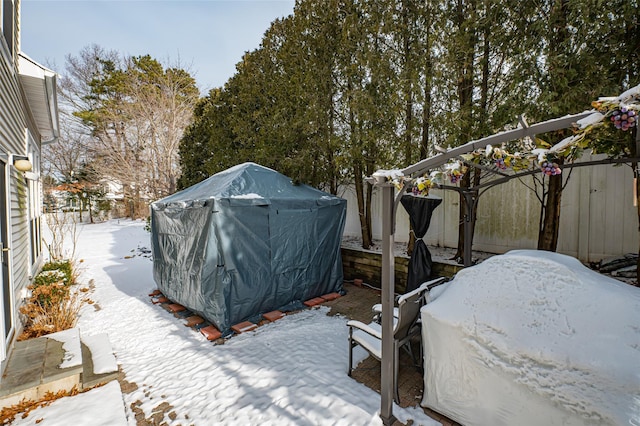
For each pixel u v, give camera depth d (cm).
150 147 1669
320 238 561
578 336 198
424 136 540
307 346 388
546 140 373
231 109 1018
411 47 517
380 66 531
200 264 452
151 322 478
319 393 294
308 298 550
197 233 460
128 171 1661
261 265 479
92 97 1838
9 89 444
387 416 252
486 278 253
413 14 510
